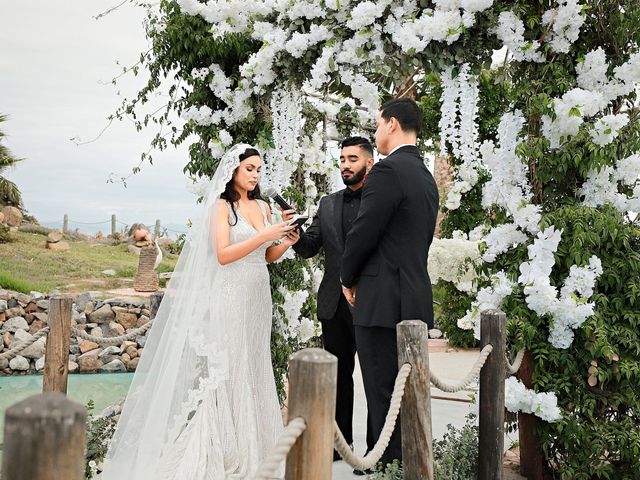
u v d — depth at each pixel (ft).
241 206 11.43
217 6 14.65
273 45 13.66
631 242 11.69
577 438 10.79
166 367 10.39
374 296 9.90
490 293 11.87
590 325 10.80
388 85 13.51
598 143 10.92
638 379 10.80
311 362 4.90
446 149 18.83
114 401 21.15
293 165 14.90
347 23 12.25
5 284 35.83
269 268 15.43
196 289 10.62
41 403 3.03
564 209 11.16
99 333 28.63
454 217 23.13
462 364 24.02
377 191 9.68
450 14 11.19
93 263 55.16
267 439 10.80
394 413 7.29
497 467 10.53
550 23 11.07
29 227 66.39
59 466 2.98
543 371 11.30
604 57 11.09
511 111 12.09
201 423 10.02
